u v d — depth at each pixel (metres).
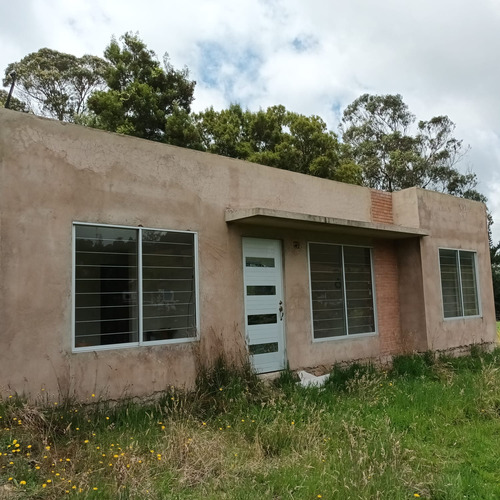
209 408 6.72
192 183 7.72
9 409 5.27
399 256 11.54
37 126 6.15
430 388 7.92
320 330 9.53
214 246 7.89
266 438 5.50
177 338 7.27
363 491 4.11
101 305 6.53
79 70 28.61
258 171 8.80
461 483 4.52
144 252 7.02
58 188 6.24
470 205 13.26
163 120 20.56
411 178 31.75
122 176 6.88
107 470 4.46
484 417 6.66
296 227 9.00
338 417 6.33
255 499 4.08
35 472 4.29
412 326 11.16
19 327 5.74
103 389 6.35
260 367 8.41
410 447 5.45
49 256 6.07
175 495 4.15
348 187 10.68
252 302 8.45
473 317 12.64
